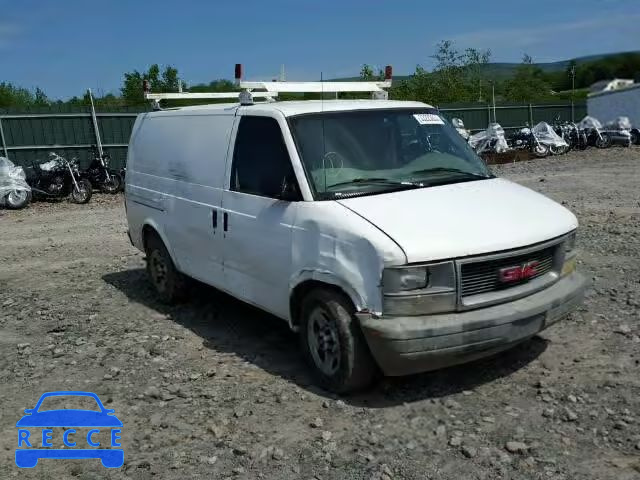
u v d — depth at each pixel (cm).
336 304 440
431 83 3806
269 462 380
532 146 2394
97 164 1841
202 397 471
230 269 560
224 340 592
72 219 1420
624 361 486
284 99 652
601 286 670
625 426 394
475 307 419
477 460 369
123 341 600
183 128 638
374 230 419
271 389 477
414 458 375
